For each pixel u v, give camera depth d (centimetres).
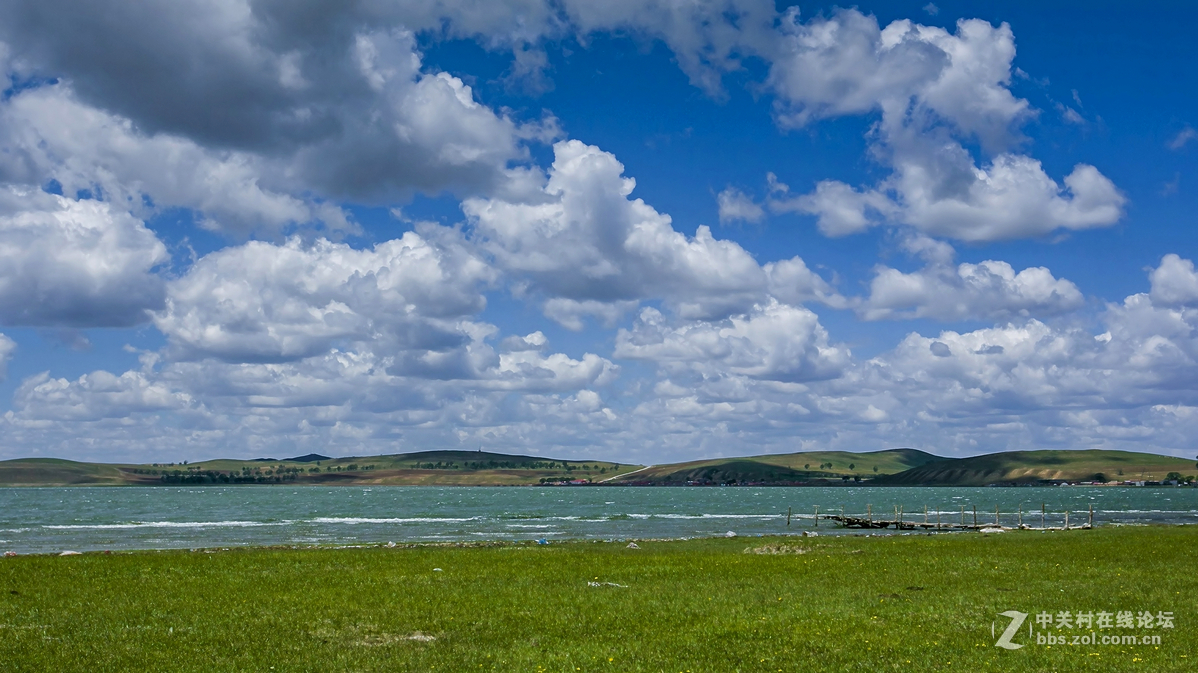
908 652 2133
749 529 10138
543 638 2305
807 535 7756
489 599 2936
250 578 3534
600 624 2483
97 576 3581
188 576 3600
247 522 12181
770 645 2214
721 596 2986
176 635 2328
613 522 12056
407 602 2866
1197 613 2584
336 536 8769
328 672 1959
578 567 4006
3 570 3759
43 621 2519
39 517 14000
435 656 2102
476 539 8181
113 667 1991
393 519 13212
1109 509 17388
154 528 10456
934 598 2895
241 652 2138
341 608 2747
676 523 11738
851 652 2133
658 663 2044
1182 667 1978
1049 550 4694
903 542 5675
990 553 4556
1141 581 3275
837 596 2972
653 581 3431
